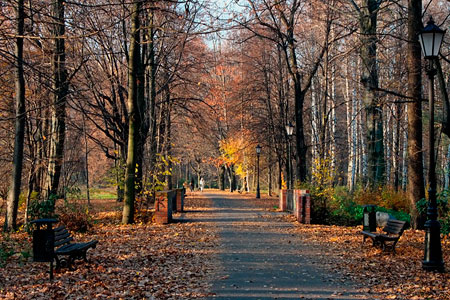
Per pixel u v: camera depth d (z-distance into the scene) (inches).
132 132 724.0
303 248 500.1
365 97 984.9
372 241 535.2
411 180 636.7
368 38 906.1
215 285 333.4
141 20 866.1
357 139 1685.5
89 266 392.2
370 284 338.3
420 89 621.3
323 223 757.3
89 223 627.2
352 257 448.1
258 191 1556.3
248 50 1470.2
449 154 1311.5
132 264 403.9
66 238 413.7
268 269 390.6
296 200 813.2
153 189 763.4
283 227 685.3
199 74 1182.3
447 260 430.9
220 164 2317.9
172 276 361.7
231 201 1342.3
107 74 923.4
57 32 723.4
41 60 774.5
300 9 1061.1
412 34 611.2
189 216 848.9
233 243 530.3
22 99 618.8
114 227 666.8
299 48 1476.4
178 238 561.6
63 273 369.1
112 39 886.4
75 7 710.5
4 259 397.7
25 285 332.5
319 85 1537.9
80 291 314.5
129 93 722.8
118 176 777.6
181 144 1990.7
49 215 598.2
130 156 724.7
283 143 1560.0
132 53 717.3
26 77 725.3
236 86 1673.2
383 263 417.1
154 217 749.3
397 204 872.9
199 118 1194.6
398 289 322.0
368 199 905.5
